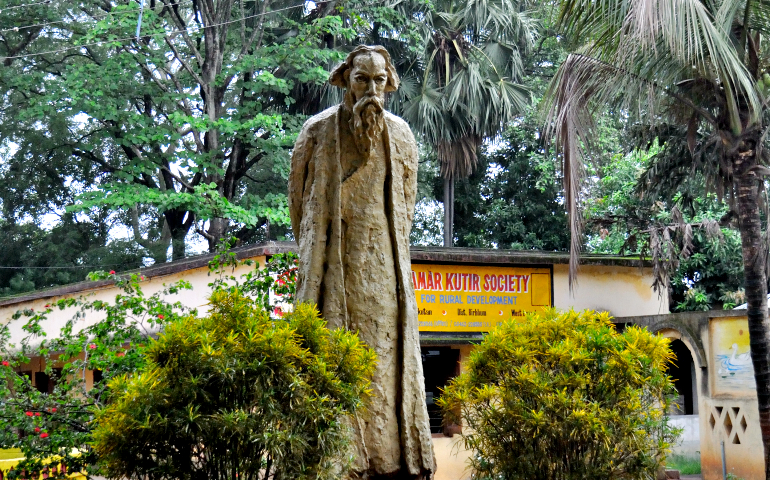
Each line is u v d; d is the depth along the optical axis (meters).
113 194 17.55
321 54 18.67
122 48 19.94
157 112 23.72
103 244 25.56
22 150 23.88
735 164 9.65
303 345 4.83
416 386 5.68
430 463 5.63
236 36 22.09
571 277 10.06
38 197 24.95
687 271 16.62
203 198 17.55
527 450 5.78
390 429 5.55
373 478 5.46
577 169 9.86
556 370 5.93
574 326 6.19
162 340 4.64
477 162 21.78
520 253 13.02
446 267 12.34
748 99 9.32
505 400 5.80
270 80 18.28
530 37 20.55
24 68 23.53
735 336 11.09
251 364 4.53
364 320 5.62
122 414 4.54
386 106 19.89
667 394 6.13
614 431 5.68
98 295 13.26
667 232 12.80
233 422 4.45
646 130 13.05
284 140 18.31
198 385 4.55
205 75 20.19
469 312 12.39
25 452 7.37
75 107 18.19
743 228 9.55
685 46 9.11
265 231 22.98
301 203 5.92
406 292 5.77
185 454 4.69
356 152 5.78
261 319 4.89
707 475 11.35
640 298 13.84
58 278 23.84
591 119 10.16
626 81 9.62
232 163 20.80
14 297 15.49
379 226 5.77
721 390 11.26
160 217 26.47
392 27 19.20
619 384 5.83
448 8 20.98
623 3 9.18
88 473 7.50
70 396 7.72
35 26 22.69
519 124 22.38
